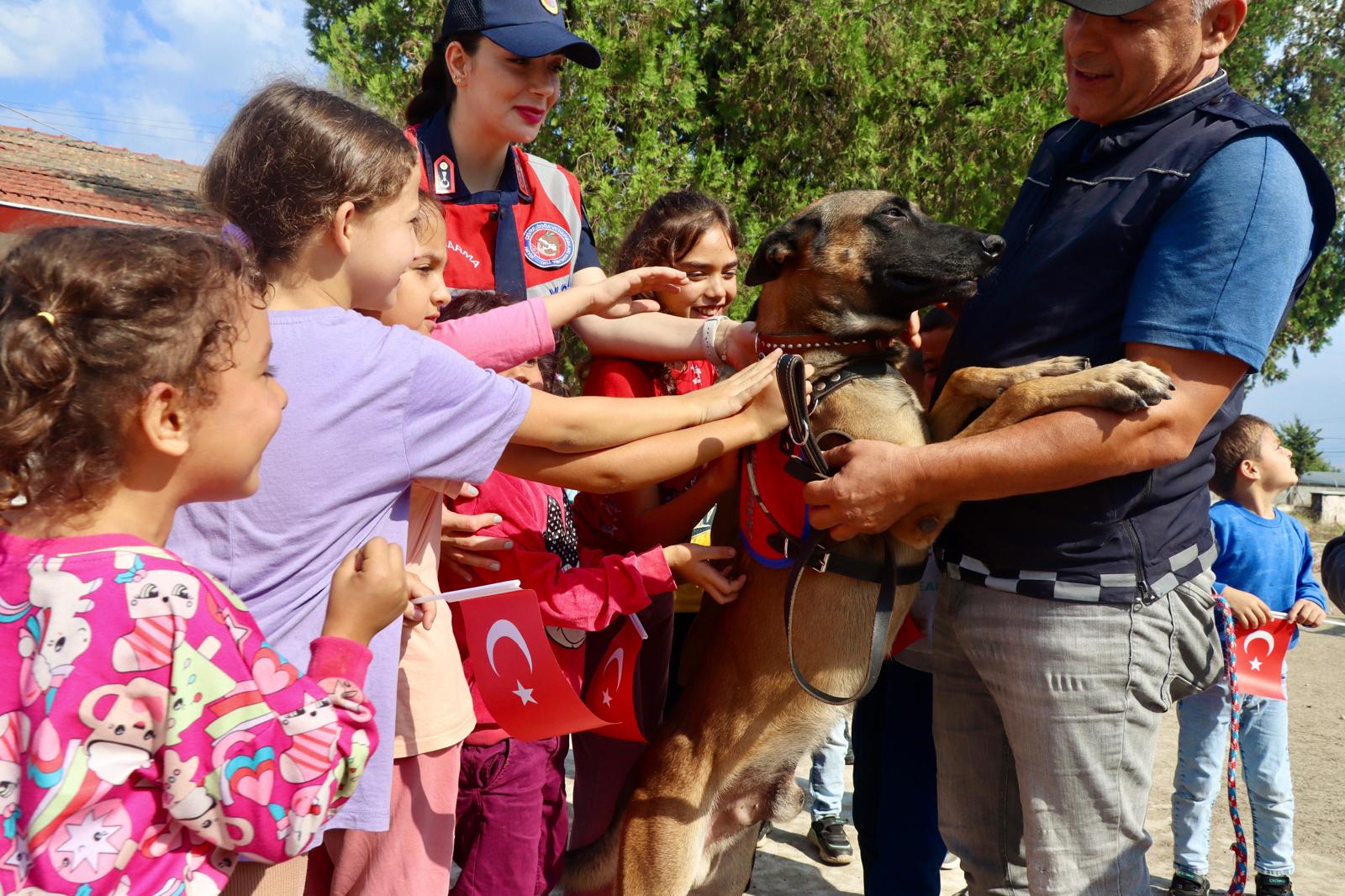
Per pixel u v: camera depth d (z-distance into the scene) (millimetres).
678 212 3510
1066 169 2771
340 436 1896
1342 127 19750
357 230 2012
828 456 2727
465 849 2838
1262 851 4141
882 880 3535
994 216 13016
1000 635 2664
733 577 3137
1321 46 19500
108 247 1424
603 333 3230
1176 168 2428
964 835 3057
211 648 1421
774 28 12328
